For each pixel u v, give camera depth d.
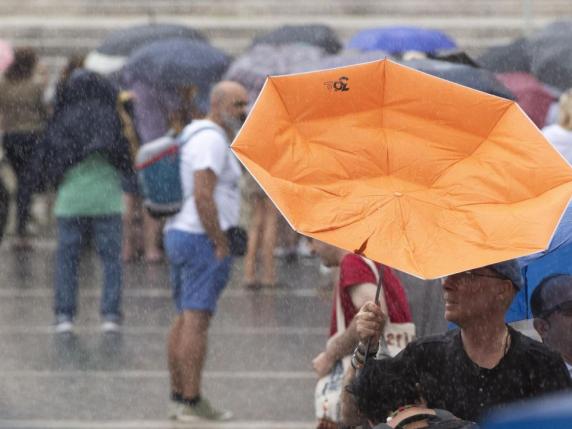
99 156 27.92
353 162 10.84
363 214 10.52
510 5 68.12
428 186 10.83
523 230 10.25
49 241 41.19
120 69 37.91
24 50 38.53
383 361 10.96
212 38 64.94
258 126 10.71
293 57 37.66
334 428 15.59
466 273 10.75
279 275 36.25
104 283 28.67
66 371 25.77
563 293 12.64
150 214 21.56
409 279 15.82
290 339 28.81
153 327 29.73
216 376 25.59
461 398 10.90
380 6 69.38
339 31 66.50
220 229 21.41
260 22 67.00
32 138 38.72
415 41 35.16
